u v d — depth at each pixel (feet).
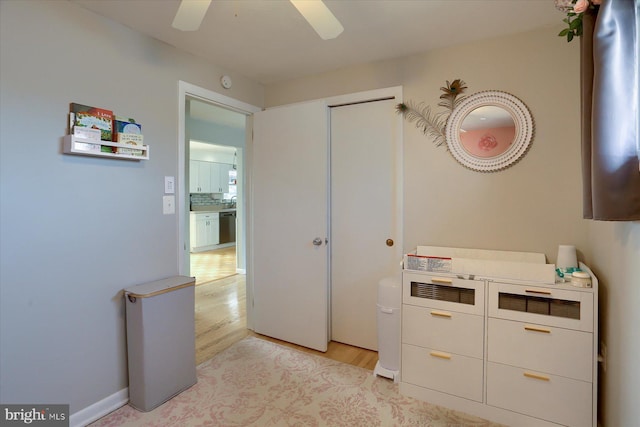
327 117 8.49
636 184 3.29
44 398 5.21
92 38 5.76
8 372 4.84
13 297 4.87
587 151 4.14
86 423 5.66
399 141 7.82
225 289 14.11
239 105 8.96
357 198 8.52
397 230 7.93
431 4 5.64
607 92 3.33
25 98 4.95
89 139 5.51
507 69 6.69
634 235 3.92
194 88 7.67
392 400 6.32
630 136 3.30
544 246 6.48
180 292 6.57
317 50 7.45
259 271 9.49
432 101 7.44
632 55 3.26
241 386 6.82
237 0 5.46
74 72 5.51
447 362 6.08
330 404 6.20
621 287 4.35
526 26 6.36
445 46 7.23
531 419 5.44
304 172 8.61
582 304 5.07
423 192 7.59
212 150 24.75
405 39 6.91
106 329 6.01
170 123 7.14
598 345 5.21
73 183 5.53
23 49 4.92
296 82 9.23
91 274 5.79
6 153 4.78
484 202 6.99
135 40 6.45
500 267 5.65
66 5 5.41
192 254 22.24
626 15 3.25
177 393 6.51
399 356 6.71
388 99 8.08
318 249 8.45
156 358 6.11
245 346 8.74
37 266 5.11
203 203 25.38
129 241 6.39
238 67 8.43
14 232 4.87
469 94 7.04
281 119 8.94
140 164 6.59
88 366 5.74
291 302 8.89
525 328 5.45
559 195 6.33
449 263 6.04
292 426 5.59
